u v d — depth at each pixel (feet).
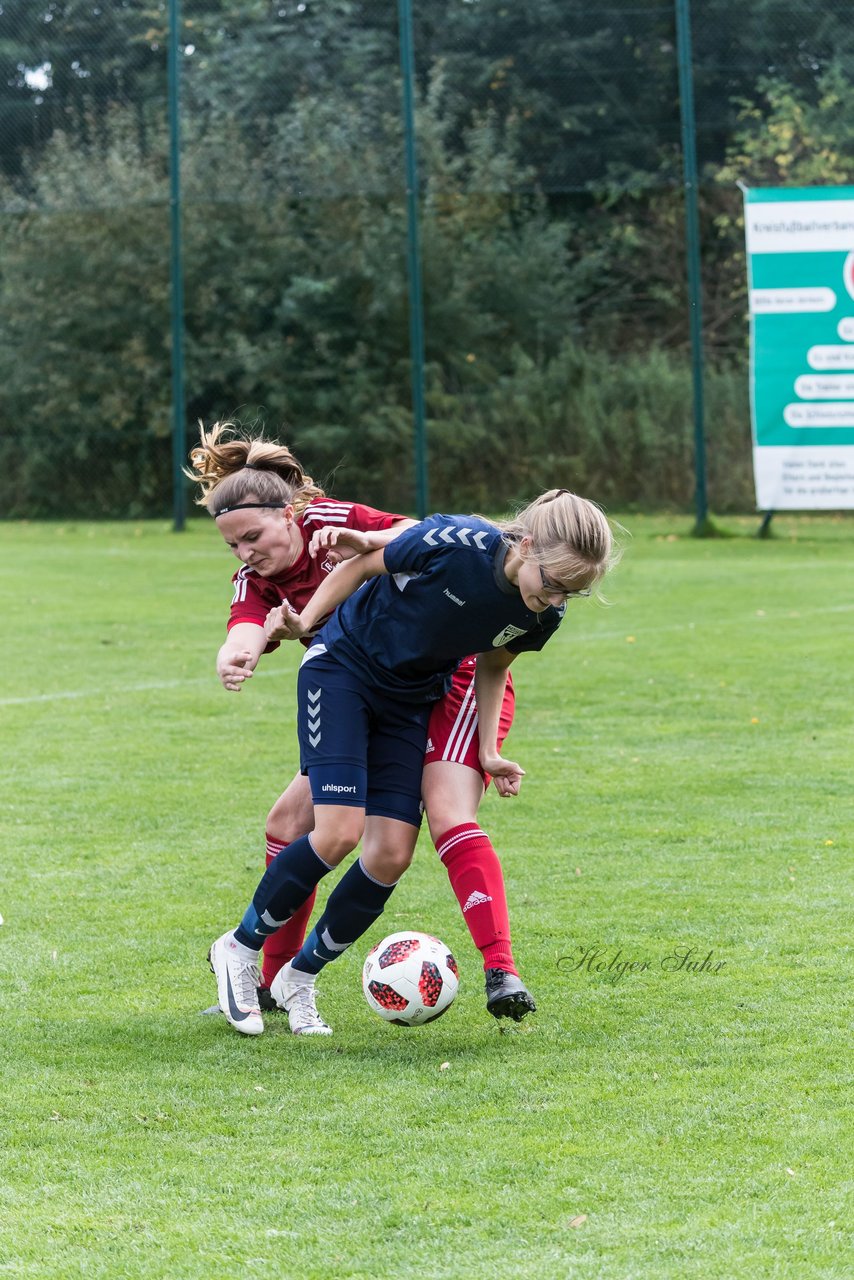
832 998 33.04
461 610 30.37
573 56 176.65
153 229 183.73
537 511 29.63
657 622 99.96
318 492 33.99
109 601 112.27
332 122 181.57
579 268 201.87
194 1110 27.43
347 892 32.07
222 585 122.01
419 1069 29.45
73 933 39.06
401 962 31.63
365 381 185.78
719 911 40.01
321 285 185.78
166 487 186.09
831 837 47.93
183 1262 21.74
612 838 48.16
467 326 189.98
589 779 56.80
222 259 186.39
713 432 180.55
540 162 181.27
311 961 32.58
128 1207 23.52
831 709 69.97
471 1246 21.97
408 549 30.71
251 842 48.55
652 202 200.85
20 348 184.44
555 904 40.88
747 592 114.52
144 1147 25.79
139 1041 31.40
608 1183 23.95
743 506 178.50
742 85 172.86
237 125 181.68
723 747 62.23
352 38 180.24
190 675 81.82
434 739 32.86
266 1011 34.17
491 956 31.17
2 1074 29.37
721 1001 33.01
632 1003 33.06
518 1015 30.68
